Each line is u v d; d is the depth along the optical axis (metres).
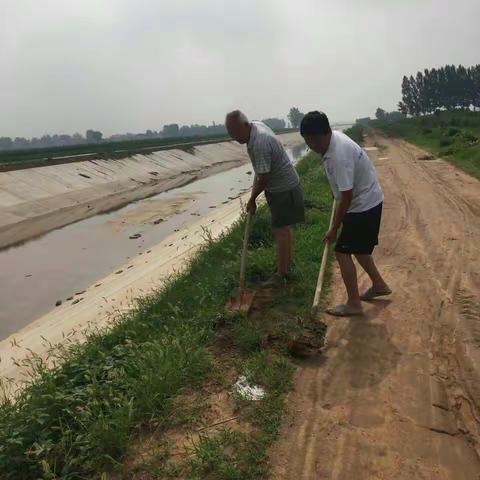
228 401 3.31
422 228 7.43
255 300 4.79
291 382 3.43
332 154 3.76
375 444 2.79
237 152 50.03
